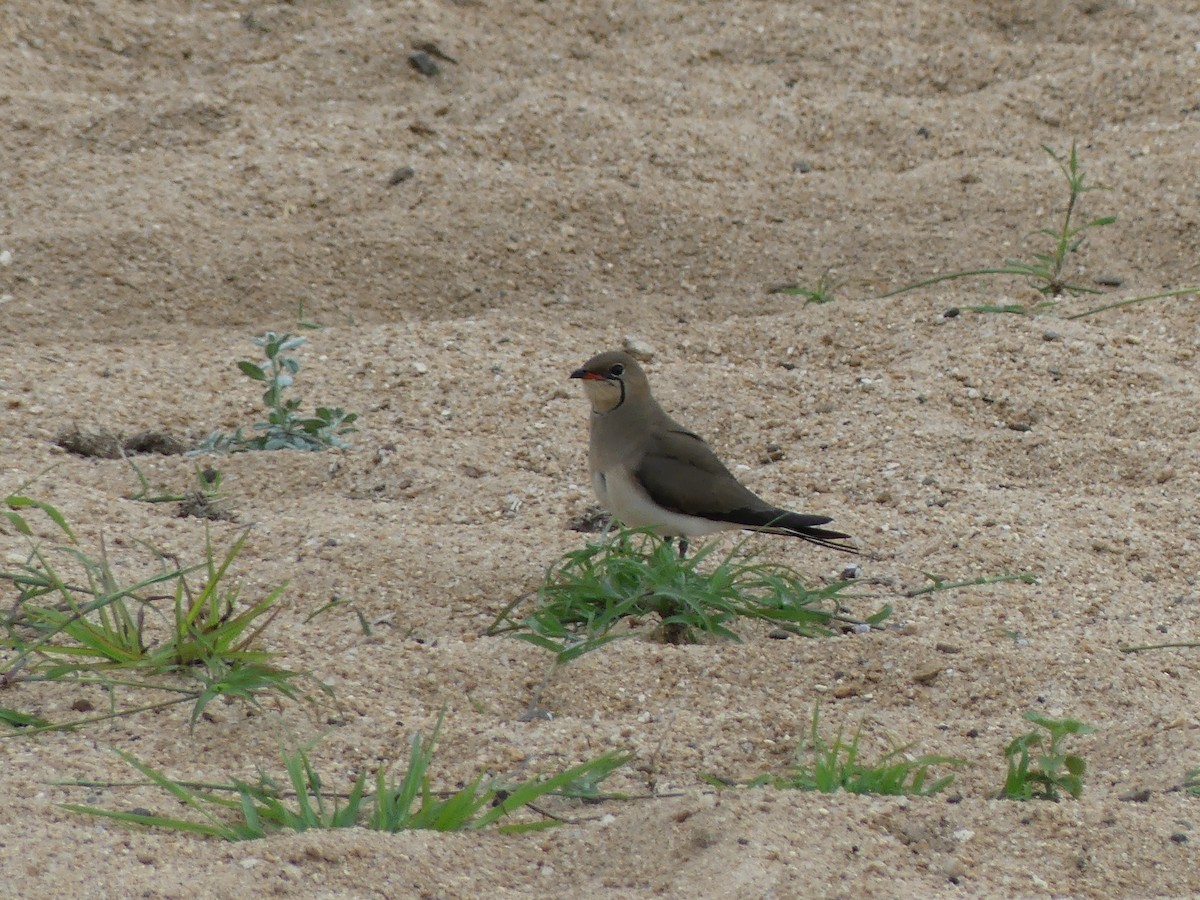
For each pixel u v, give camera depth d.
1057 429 11.80
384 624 8.67
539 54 18.17
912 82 18.19
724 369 12.83
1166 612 9.16
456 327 13.36
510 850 6.42
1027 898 6.05
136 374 12.36
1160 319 13.55
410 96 17.42
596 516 10.38
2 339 13.07
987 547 9.80
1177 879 6.28
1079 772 6.87
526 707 7.91
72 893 5.77
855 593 9.30
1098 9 18.97
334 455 11.09
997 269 14.50
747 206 15.94
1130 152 16.62
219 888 5.88
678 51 18.41
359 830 6.36
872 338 13.46
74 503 9.77
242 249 14.60
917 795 6.80
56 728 7.25
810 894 5.93
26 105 16.58
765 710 7.84
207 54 17.95
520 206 15.51
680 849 6.34
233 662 7.79
